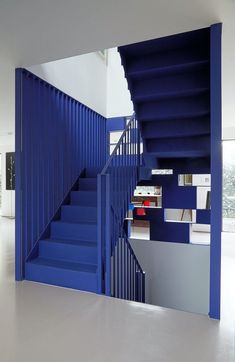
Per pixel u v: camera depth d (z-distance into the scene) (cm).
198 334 228
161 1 216
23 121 365
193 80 318
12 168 1076
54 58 324
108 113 628
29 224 376
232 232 777
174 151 397
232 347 209
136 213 519
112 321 248
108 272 313
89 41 283
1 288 327
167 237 502
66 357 196
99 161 581
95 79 572
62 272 333
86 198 450
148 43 299
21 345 210
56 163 434
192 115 344
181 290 490
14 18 241
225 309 291
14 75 378
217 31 253
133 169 407
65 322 245
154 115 355
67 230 400
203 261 480
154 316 259
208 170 480
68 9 228
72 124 481
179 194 496
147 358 195
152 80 334
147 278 509
